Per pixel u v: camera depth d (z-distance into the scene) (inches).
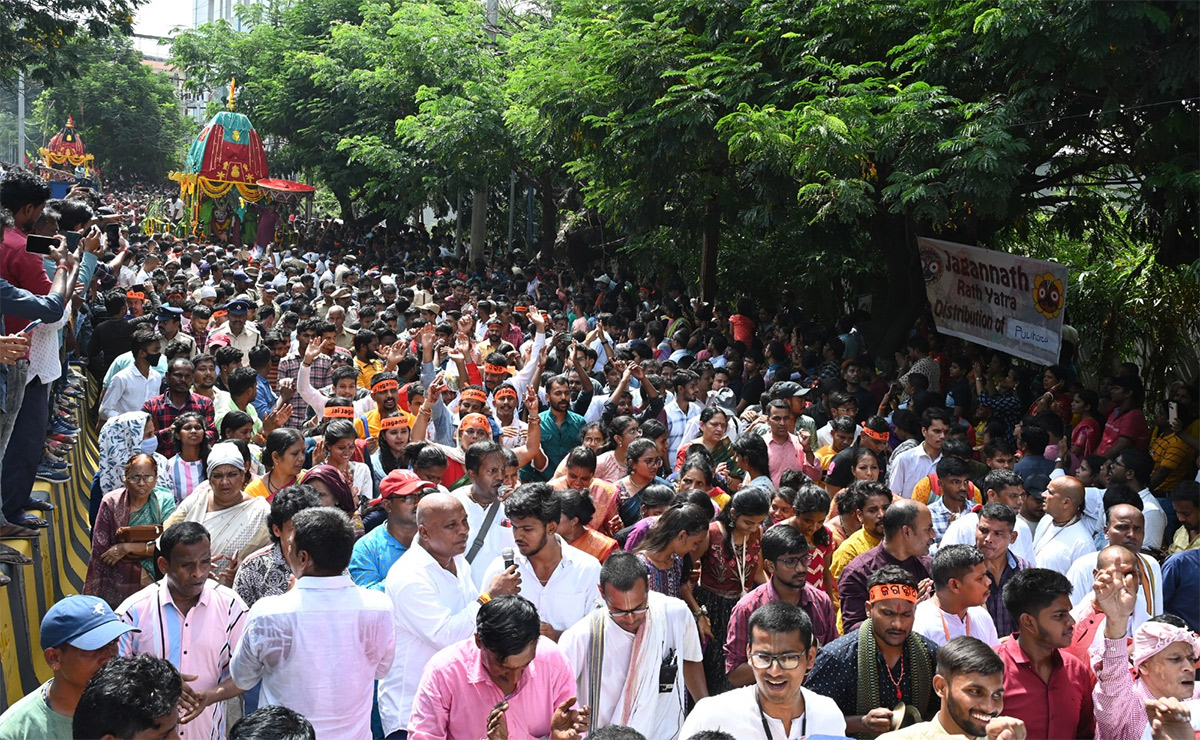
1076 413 417.7
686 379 411.2
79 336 493.7
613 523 283.3
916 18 493.0
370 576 223.5
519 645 161.3
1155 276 502.3
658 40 553.9
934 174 435.5
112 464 289.7
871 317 675.4
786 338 605.3
